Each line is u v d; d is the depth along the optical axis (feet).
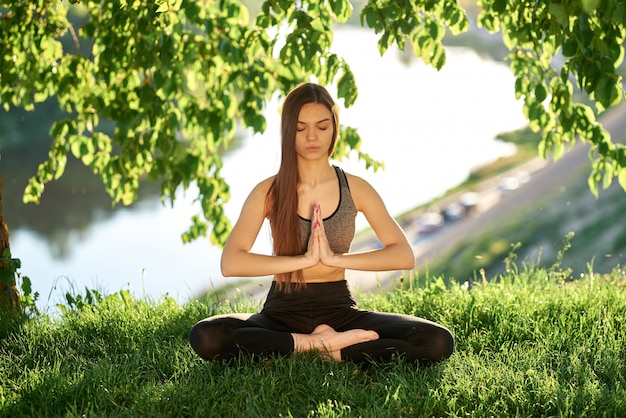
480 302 14.90
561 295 15.44
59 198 108.27
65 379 11.30
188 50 18.94
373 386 11.06
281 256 12.12
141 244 91.45
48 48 20.83
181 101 21.02
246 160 115.14
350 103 16.02
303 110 12.09
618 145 17.46
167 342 13.57
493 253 75.72
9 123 121.60
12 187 107.65
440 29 16.30
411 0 16.43
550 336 13.15
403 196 104.27
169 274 79.92
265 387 10.97
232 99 19.80
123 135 19.71
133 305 15.89
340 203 12.40
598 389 10.86
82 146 20.66
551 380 11.10
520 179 100.89
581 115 17.52
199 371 11.82
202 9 18.35
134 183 21.30
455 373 11.57
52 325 14.87
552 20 14.40
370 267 12.09
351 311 12.42
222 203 22.33
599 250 68.90
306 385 11.16
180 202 107.86
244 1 145.07
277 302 12.39
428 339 11.86
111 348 13.38
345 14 15.42
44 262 84.12
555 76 18.28
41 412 10.60
